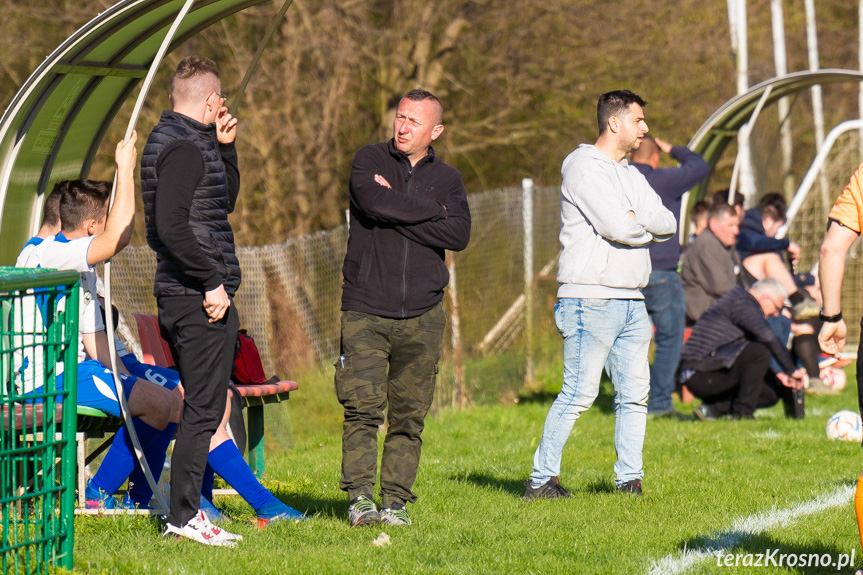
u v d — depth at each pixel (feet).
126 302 103.24
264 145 175.52
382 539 53.72
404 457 58.54
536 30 205.87
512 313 137.18
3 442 43.75
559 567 49.75
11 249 63.26
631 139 66.03
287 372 118.01
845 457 85.35
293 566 48.21
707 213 127.24
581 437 97.14
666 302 108.68
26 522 44.70
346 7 182.91
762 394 109.81
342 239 127.03
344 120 198.29
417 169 57.77
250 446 75.41
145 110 169.07
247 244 175.22
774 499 67.51
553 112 219.20
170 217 49.52
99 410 57.82
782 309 121.70
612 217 63.87
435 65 198.80
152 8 57.93
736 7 167.02
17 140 60.54
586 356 66.13
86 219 58.90
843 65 307.37
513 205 140.05
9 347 43.60
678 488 70.95
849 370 148.05
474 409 118.42
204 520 53.26
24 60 172.55
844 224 51.42
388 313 55.88
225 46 183.93
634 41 214.48
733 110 135.33
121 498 63.52
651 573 49.11
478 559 51.26
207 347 52.44
